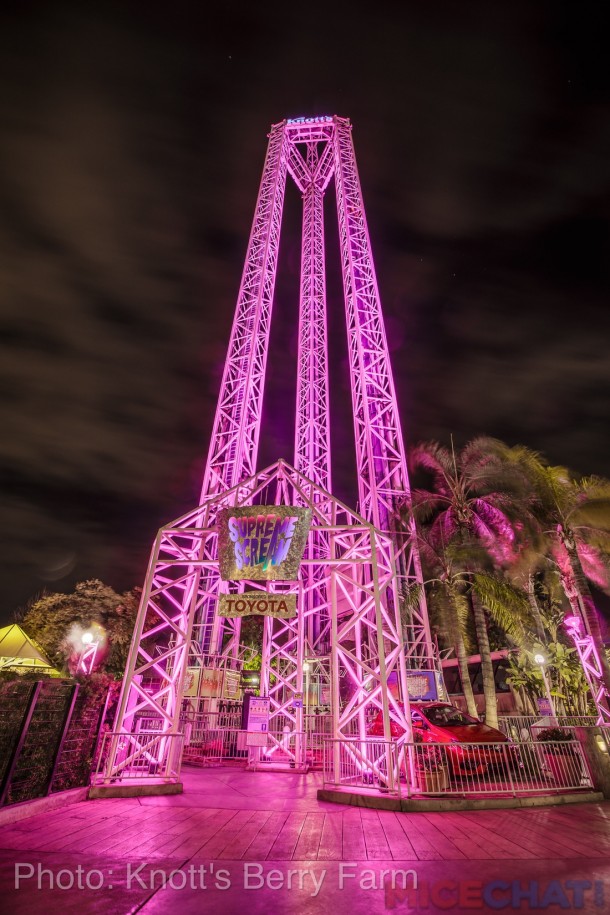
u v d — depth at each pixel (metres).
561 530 22.69
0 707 8.40
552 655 26.31
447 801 9.80
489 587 23.27
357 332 29.06
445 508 25.39
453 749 11.45
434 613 25.61
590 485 23.58
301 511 12.92
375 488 24.22
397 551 23.44
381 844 7.30
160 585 13.66
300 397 38.22
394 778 10.52
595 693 19.98
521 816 9.20
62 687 9.94
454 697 27.92
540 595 33.12
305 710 21.98
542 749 11.87
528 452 24.22
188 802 10.29
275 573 12.60
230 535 12.95
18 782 8.64
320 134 42.75
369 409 26.58
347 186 35.72
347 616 17.89
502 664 31.67
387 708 10.95
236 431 29.44
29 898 5.12
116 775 11.68
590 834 7.86
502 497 23.88
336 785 11.04
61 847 6.90
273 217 37.28
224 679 23.05
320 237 42.94
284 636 39.78
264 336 33.78
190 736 19.34
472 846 7.19
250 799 10.84
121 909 4.91
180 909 4.96
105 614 42.53
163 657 12.70
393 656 12.38
